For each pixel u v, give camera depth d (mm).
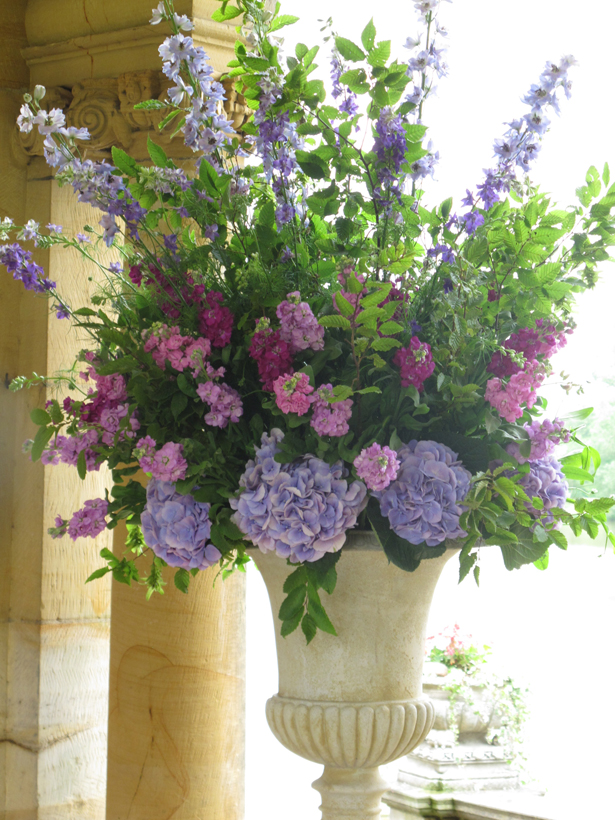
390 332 1361
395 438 1420
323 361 1442
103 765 3082
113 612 2613
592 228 1583
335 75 1568
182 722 2475
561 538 1479
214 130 1595
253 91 1609
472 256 1478
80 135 1613
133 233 1654
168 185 1615
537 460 1542
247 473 1422
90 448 1553
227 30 2652
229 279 1585
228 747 2525
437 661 4133
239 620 2594
